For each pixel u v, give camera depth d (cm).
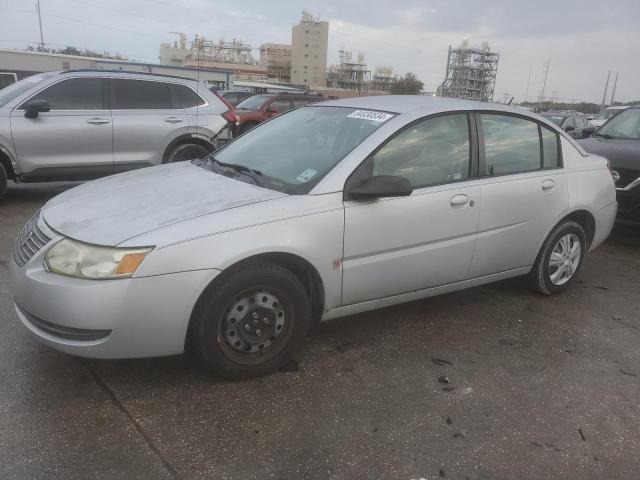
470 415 298
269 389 312
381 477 248
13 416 275
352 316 417
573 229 468
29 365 322
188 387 310
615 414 307
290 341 327
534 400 316
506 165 418
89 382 309
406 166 362
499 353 371
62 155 725
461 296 469
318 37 12144
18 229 610
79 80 741
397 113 376
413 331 397
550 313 443
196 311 296
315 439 271
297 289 319
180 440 265
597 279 537
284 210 312
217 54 12769
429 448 269
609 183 494
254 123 1435
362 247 339
